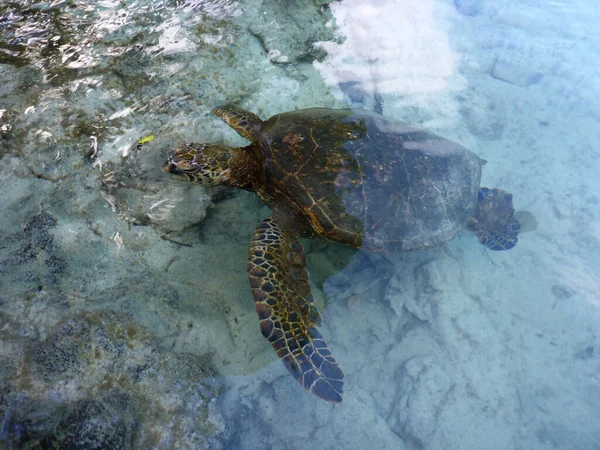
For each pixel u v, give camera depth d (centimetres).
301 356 103
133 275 108
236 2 159
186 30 148
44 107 124
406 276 140
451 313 136
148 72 137
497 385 129
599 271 151
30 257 103
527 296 144
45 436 89
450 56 197
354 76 170
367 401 123
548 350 135
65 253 106
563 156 179
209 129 134
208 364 107
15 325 95
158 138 126
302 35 162
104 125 125
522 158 177
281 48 158
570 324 140
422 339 133
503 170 173
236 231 127
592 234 159
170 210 118
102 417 92
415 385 125
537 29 223
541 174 173
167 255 114
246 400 110
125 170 120
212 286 114
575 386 130
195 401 101
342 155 119
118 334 101
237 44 152
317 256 133
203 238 122
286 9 165
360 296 135
